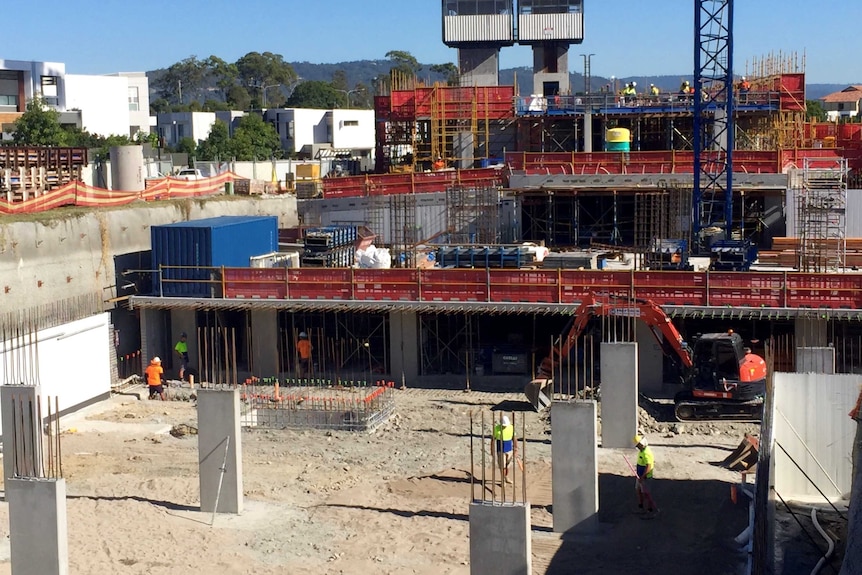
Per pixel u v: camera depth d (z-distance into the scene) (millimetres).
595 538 24750
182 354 41094
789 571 22250
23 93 98125
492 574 20891
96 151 79625
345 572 23031
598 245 54812
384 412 35344
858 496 19219
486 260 43375
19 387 22438
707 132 65125
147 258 44969
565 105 66062
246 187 64312
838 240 43688
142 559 23656
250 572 23047
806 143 71875
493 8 77688
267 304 40188
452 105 67812
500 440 27219
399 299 39531
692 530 25109
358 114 127125
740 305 36938
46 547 21672
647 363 38156
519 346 40844
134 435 34000
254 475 29797
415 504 27250
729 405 33969
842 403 26188
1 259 38625
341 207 57219
